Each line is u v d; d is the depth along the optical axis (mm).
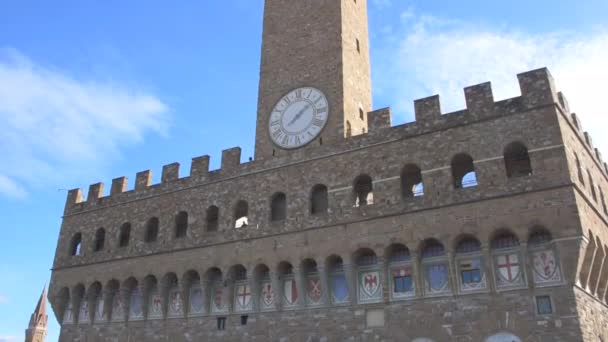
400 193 41406
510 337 35250
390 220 41000
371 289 41406
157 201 55156
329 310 42406
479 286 37406
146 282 52500
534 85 38844
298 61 53469
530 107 38344
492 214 37281
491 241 37562
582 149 42031
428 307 38500
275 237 45844
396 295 40125
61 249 60969
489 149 38938
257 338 44812
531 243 36781
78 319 56844
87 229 60000
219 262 48062
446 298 38125
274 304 45062
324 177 45531
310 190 45844
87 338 55031
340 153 45500
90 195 61875
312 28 54375
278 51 55406
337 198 44156
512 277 36562
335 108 48719
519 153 39906
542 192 36031
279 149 50156
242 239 47531
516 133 38312
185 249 50656
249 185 49469
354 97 51438
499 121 39250
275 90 53469
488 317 36281
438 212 39281
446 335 37250
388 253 40750
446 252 38219
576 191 35719
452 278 37875
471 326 36625
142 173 58062
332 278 43375
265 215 47281
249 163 50406
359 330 40594
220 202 50625
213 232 49656
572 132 40250
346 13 54438
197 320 48562
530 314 35062
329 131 48062
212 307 48406
